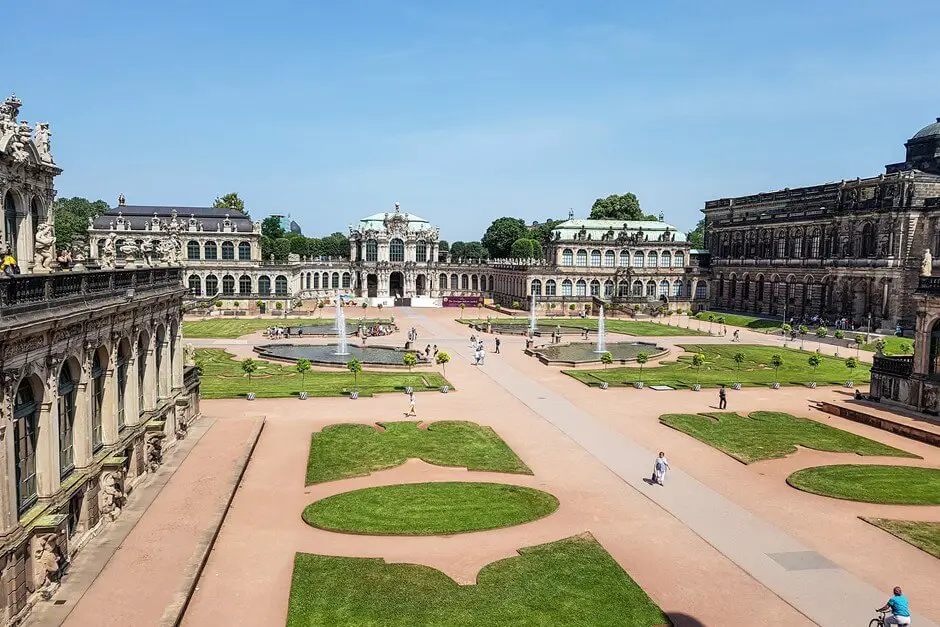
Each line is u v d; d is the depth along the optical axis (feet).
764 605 94.12
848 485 140.97
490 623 88.28
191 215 540.11
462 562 104.88
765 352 334.85
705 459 158.51
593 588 97.35
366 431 176.96
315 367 277.23
